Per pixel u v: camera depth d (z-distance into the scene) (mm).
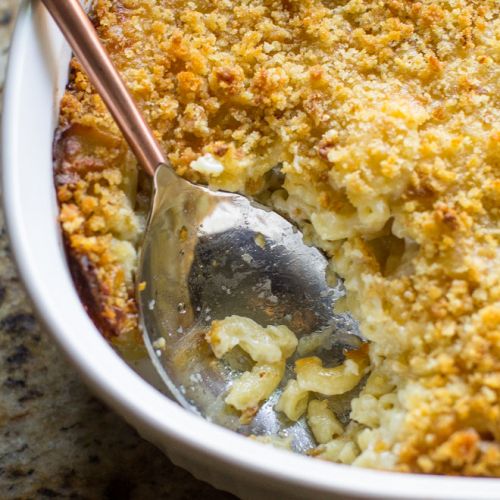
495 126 472
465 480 413
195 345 474
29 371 495
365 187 463
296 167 474
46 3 453
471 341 443
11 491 474
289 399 472
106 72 456
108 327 452
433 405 440
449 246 455
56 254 444
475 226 458
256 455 413
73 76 479
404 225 463
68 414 487
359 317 477
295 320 486
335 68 485
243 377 473
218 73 479
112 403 425
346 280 481
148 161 461
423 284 455
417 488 409
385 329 457
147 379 464
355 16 496
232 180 479
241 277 485
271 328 480
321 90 481
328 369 476
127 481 476
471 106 475
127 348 462
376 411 460
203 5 497
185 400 467
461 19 491
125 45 485
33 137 452
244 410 470
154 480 476
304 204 483
